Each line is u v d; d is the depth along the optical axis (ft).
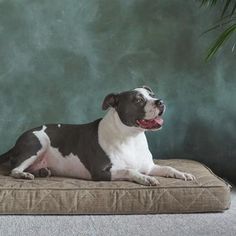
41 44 10.30
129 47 10.37
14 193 7.93
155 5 10.32
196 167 9.46
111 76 10.41
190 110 10.50
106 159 8.52
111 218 7.80
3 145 10.43
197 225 7.47
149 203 7.93
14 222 7.61
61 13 10.27
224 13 10.30
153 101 8.33
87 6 10.28
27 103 10.39
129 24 10.34
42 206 7.89
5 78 10.31
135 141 8.71
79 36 10.33
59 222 7.63
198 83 10.45
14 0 10.17
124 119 8.47
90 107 10.45
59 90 10.39
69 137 8.98
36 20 10.25
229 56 10.39
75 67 10.38
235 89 10.46
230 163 10.55
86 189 8.00
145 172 8.84
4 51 10.25
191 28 10.36
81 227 7.41
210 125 10.53
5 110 10.37
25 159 8.93
